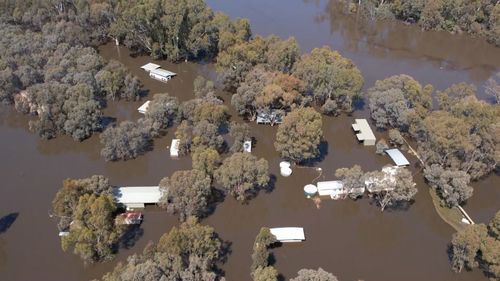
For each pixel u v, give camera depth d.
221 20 170.62
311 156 122.56
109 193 106.19
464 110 121.50
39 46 161.12
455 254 95.88
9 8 187.62
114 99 151.12
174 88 162.88
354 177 109.31
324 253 101.31
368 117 147.38
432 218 112.00
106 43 193.12
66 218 99.62
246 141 129.25
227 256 99.25
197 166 110.31
